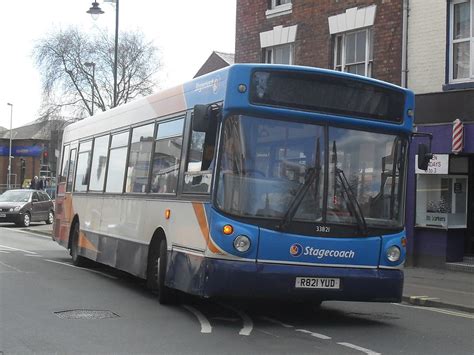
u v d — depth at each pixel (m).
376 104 8.07
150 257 9.59
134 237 10.24
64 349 6.34
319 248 7.50
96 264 13.93
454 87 14.23
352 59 16.89
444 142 14.30
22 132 73.88
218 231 7.32
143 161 10.27
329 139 7.78
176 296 9.02
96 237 12.32
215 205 7.39
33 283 10.88
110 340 6.79
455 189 14.81
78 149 14.38
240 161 7.45
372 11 16.09
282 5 18.73
